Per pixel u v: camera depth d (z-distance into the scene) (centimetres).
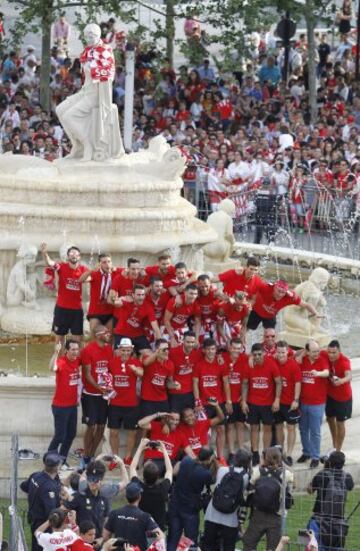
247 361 2953
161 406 2914
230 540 2567
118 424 2911
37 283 3453
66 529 2331
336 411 2998
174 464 2838
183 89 5325
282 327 3619
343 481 2602
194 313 3059
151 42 5319
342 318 3844
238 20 5234
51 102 5300
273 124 5119
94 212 3416
